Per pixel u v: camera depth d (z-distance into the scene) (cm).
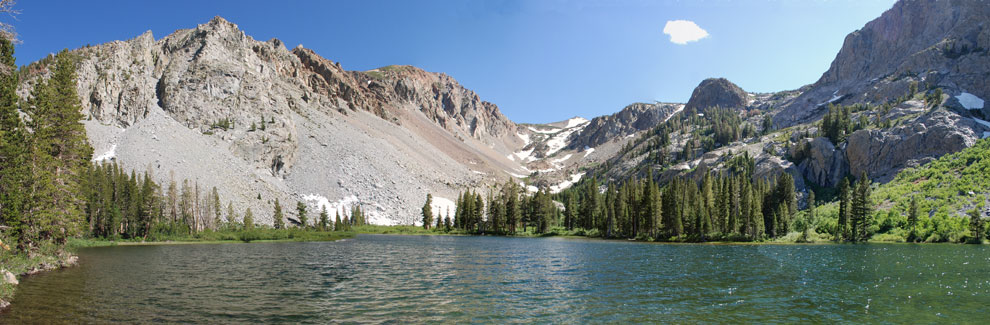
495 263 5391
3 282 2861
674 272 4475
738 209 12069
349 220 16688
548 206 16125
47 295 2997
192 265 5022
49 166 4906
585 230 14338
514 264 5269
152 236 9950
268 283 3697
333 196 17950
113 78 16312
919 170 13712
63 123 5212
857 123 19250
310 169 19025
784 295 3189
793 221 11988
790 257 6125
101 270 4466
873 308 2761
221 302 2855
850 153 16225
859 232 10281
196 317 2425
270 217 14312
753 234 10519
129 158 13525
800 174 16825
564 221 16038
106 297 2966
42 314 2423
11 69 3800
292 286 3544
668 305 2852
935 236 9319
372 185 19550
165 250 7462
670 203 11331
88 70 15850
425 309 2719
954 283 3700
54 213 4806
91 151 5644
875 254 6512
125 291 3212
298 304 2827
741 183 13162
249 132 18300
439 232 15838
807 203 14012
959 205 10369
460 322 2405
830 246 8619
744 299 3045
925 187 12188
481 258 6078
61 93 5266
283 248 8138
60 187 5022
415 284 3691
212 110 18812
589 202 14475
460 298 3078
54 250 4925
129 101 16262
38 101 5012
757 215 10581
